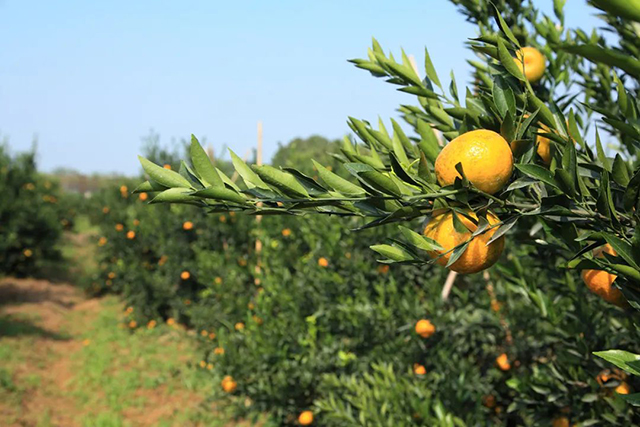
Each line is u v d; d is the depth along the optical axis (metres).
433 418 3.15
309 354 5.50
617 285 1.24
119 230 11.30
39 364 8.31
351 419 3.71
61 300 11.91
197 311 8.42
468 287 5.09
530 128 1.34
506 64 1.23
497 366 3.98
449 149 1.18
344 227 5.70
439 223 1.24
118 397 7.47
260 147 7.30
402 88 1.59
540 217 1.25
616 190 1.27
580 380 2.29
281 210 1.25
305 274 6.05
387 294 5.53
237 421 6.60
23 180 14.05
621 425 2.07
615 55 0.76
